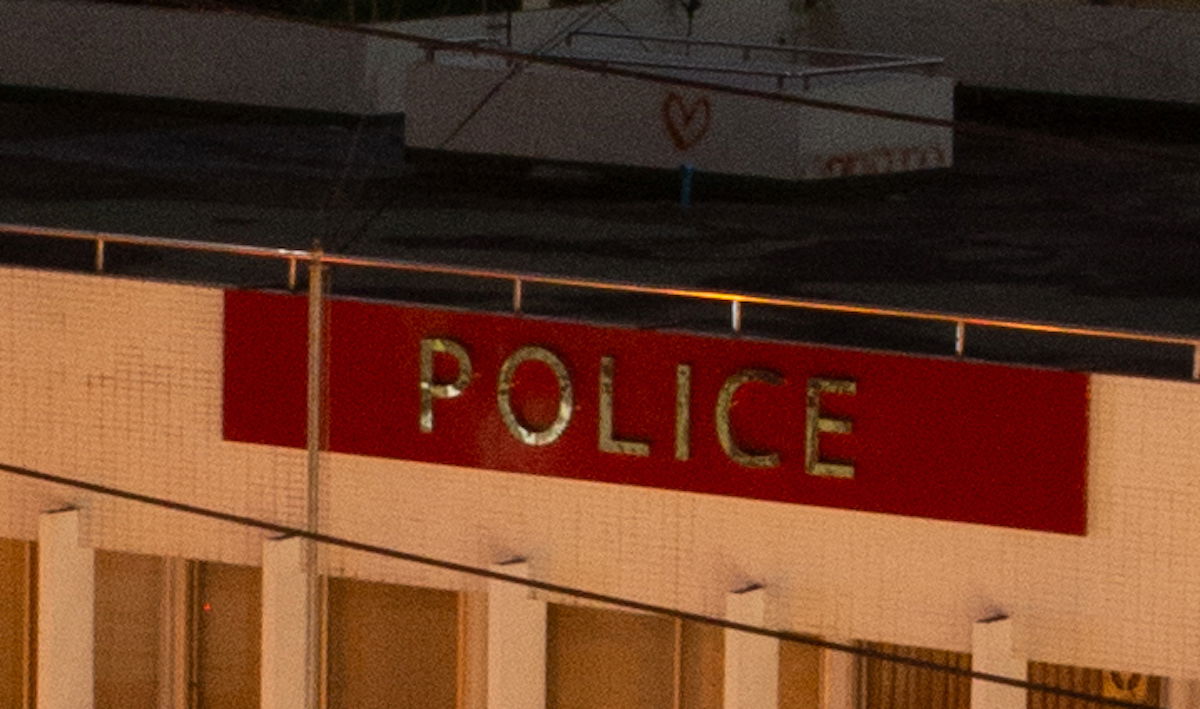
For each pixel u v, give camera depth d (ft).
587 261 239.30
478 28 375.25
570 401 166.50
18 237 246.06
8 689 198.49
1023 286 228.22
